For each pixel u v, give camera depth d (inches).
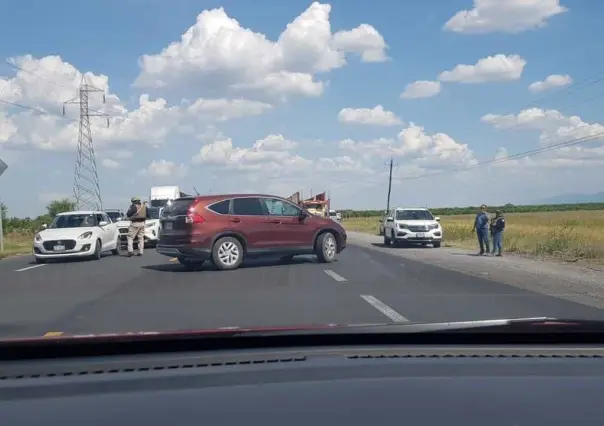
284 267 637.3
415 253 932.6
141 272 614.9
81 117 1958.7
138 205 844.6
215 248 605.0
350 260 736.3
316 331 176.4
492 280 556.4
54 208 2496.3
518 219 2573.8
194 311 372.2
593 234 1167.0
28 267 701.3
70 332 313.3
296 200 1924.2
